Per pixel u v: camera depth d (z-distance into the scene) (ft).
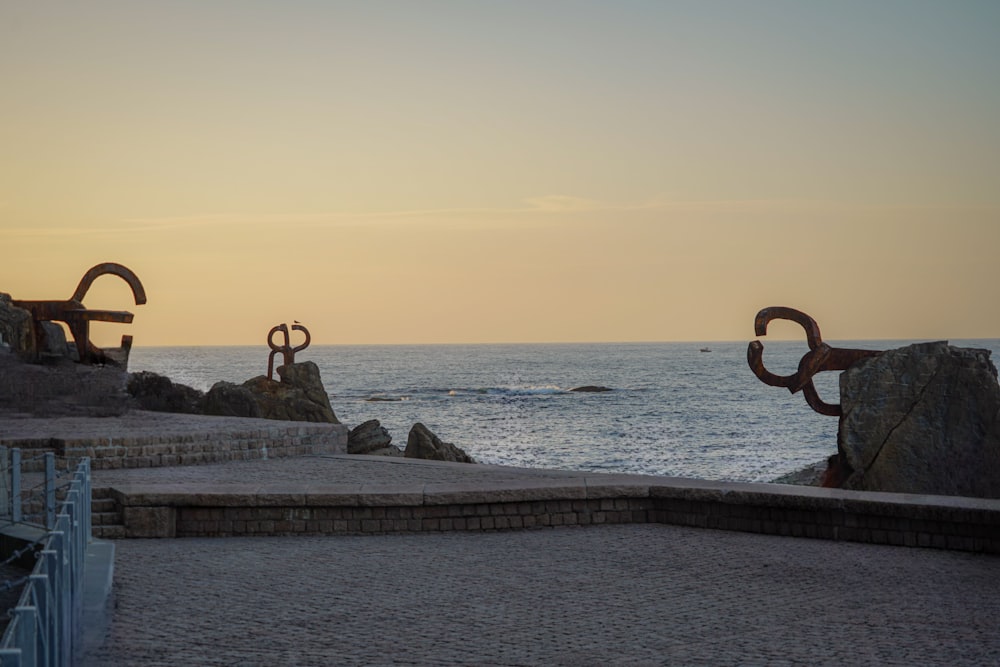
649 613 31.35
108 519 47.70
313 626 29.78
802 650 26.99
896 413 83.46
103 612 31.35
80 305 95.14
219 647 27.43
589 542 44.45
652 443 199.11
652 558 40.52
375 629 29.45
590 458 173.58
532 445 196.95
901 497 43.83
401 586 35.53
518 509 48.32
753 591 34.40
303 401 132.16
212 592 34.58
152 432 71.41
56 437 66.23
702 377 526.16
